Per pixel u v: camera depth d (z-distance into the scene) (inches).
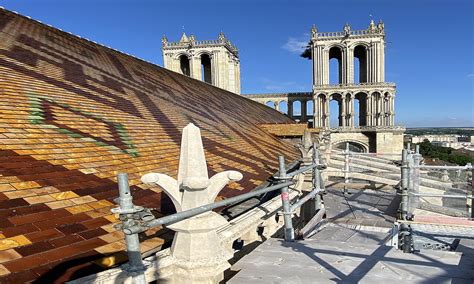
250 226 390.3
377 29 3435.0
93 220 265.9
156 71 1170.0
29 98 417.4
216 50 3398.1
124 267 212.2
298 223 750.5
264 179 560.1
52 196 272.1
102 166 354.6
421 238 518.6
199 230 244.7
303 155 869.8
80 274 207.8
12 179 267.1
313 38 3577.8
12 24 737.0
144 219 202.4
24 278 189.9
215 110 1031.6
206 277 241.0
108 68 810.8
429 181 1041.5
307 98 4188.0
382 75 3486.7
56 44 764.0
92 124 442.0
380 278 261.1
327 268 285.1
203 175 258.1
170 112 710.5
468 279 254.4
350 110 3516.2
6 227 221.1
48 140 349.1
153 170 401.7
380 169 1120.2
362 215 616.7
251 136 905.5
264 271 282.7
